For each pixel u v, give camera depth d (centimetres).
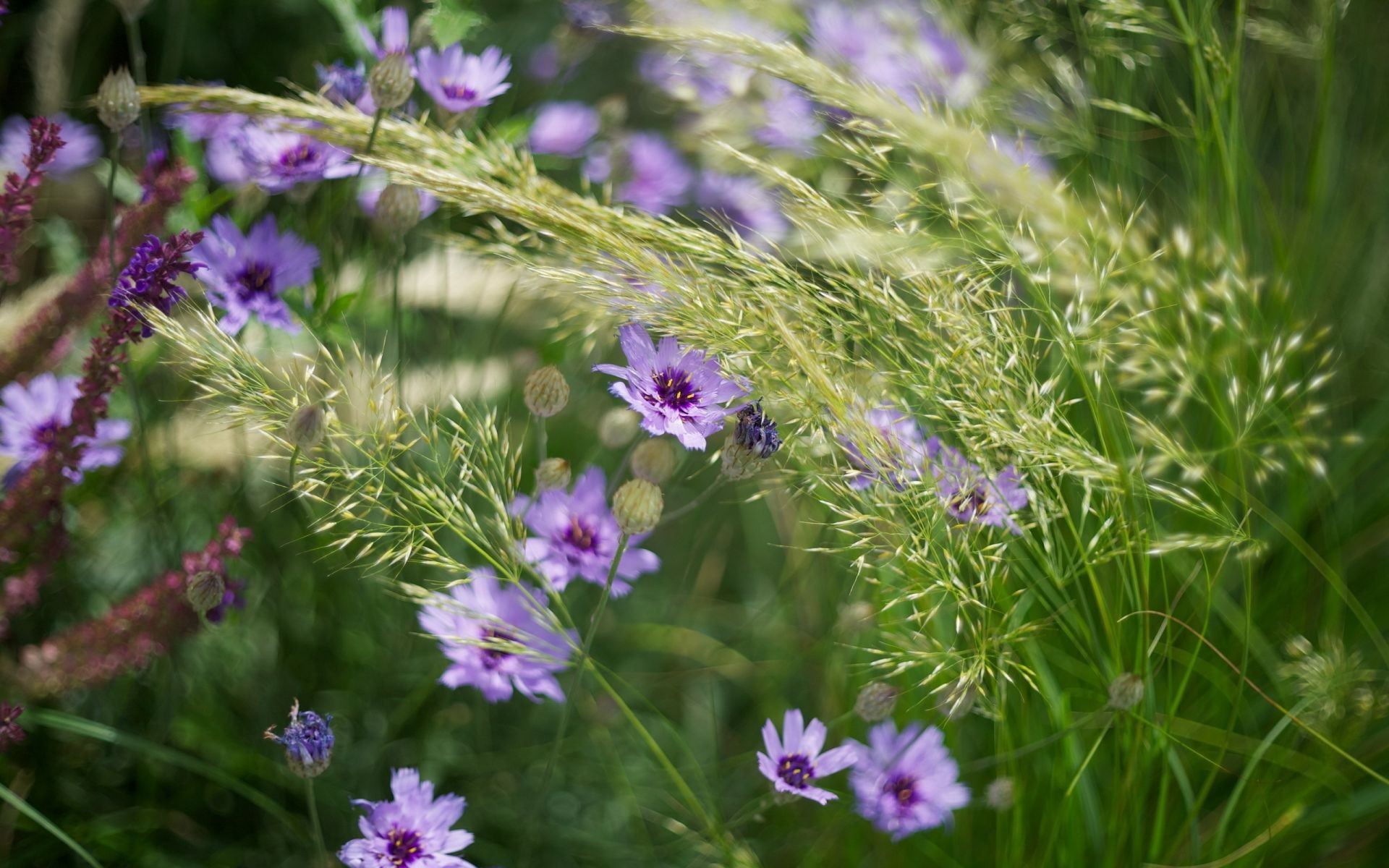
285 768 120
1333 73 134
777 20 127
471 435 112
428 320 131
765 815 124
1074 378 122
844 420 109
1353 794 120
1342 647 122
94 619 116
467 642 110
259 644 123
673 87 129
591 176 129
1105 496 113
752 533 134
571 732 126
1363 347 135
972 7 133
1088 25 128
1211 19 124
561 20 137
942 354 111
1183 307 120
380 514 114
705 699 129
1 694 112
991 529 113
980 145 116
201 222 119
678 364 109
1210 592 115
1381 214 135
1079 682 124
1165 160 138
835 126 126
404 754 122
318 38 142
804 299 110
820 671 127
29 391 116
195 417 121
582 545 115
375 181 122
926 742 115
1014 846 117
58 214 128
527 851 114
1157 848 115
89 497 120
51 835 117
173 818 119
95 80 140
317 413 108
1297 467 127
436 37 118
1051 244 116
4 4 113
